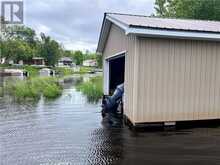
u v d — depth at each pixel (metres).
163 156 6.07
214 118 8.97
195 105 8.77
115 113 11.20
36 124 9.30
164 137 7.56
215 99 8.97
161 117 8.48
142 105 8.32
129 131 8.28
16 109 12.30
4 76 39.38
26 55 64.19
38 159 5.99
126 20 9.30
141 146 6.79
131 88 8.77
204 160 5.83
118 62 15.01
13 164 5.71
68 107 12.94
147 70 8.29
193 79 8.70
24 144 7.07
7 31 63.25
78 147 6.79
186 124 8.84
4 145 6.99
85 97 16.92
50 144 7.05
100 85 19.36
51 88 18.38
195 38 8.36
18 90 17.28
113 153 6.32
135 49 8.21
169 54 8.45
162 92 8.46
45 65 71.88
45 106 13.23
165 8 36.66
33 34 74.94
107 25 12.77
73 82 30.02
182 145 6.84
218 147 6.68
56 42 76.94
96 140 7.36
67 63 92.75
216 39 8.52
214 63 8.88
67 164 5.69
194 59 8.68
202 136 7.62
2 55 60.66
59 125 9.16
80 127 8.87
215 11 25.72
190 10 28.69
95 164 5.67
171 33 7.98
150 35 8.01
